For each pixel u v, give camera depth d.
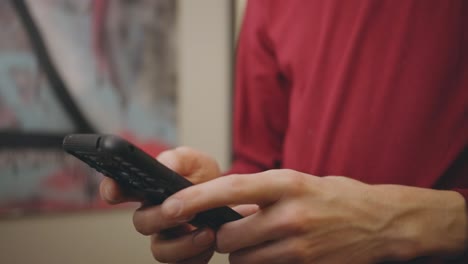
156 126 1.17
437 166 0.41
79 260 1.06
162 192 0.30
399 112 0.43
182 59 1.24
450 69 0.42
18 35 0.95
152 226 0.32
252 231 0.30
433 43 0.42
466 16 0.41
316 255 0.30
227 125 1.33
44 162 0.99
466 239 0.35
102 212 1.11
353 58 0.46
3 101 0.94
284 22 0.56
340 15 0.49
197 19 1.27
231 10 1.33
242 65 0.64
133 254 1.15
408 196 0.34
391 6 0.45
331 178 0.33
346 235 0.31
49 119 1.00
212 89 1.30
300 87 0.52
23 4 0.96
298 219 0.29
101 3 1.07
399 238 0.33
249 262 0.31
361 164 0.45
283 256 0.30
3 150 0.94
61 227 1.04
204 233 0.32
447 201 0.35
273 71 0.59
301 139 0.51
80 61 1.04
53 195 1.01
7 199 0.95
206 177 0.43
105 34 1.08
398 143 0.43
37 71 0.98
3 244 0.95
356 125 0.46
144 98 1.15
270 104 0.61
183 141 1.23
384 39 0.45
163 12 1.19
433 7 0.43
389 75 0.44
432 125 0.42
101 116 1.07
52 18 1.00
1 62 0.93
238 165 0.62
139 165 0.27
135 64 1.13
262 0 0.60
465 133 0.40
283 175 0.30
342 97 0.47
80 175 1.05
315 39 0.51
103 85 1.08
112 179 0.33
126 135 1.11
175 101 1.21
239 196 0.28
